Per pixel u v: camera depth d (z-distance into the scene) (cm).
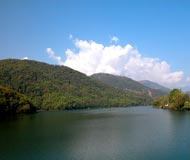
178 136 10131
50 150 7912
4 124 14425
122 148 8150
